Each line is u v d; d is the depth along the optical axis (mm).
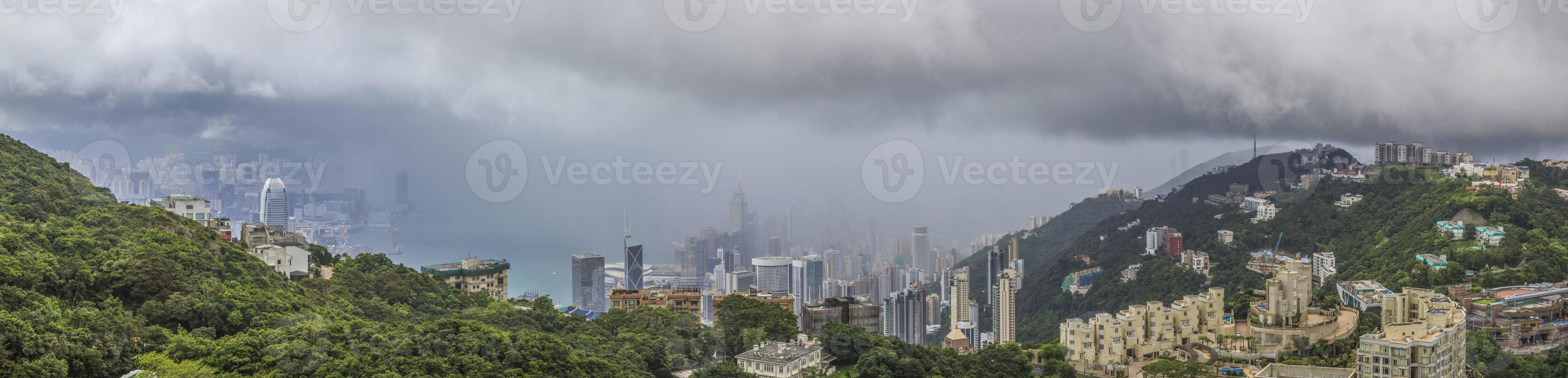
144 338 177000
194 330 192625
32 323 159250
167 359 168500
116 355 163375
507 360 195750
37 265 191500
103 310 188125
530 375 189750
